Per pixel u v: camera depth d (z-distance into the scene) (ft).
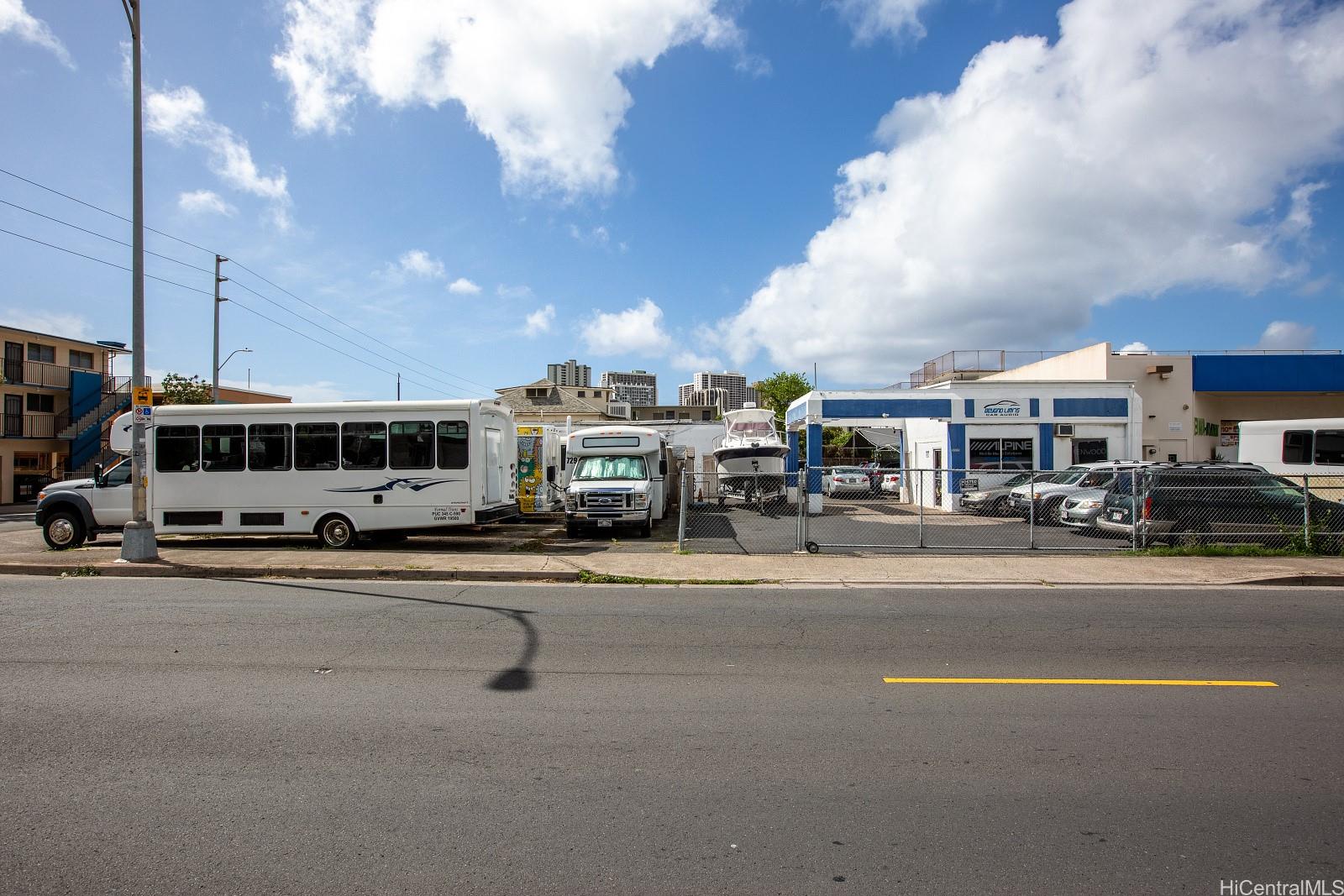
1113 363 100.32
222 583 35.65
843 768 14.32
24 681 19.44
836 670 20.84
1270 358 99.81
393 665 21.09
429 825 12.00
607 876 10.59
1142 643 23.97
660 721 16.75
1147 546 46.01
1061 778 13.89
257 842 11.46
